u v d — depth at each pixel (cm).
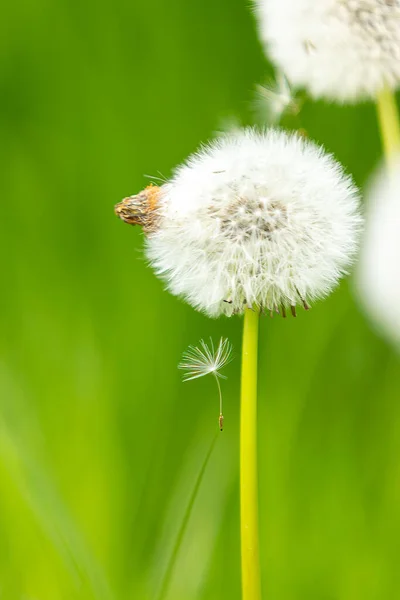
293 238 41
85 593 47
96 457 54
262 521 52
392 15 46
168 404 57
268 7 48
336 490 53
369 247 35
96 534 52
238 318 58
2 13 71
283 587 51
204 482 50
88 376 56
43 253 62
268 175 42
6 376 54
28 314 59
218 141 43
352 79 47
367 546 51
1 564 50
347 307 56
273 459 53
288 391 55
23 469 49
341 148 60
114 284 59
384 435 54
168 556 47
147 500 54
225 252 41
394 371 55
